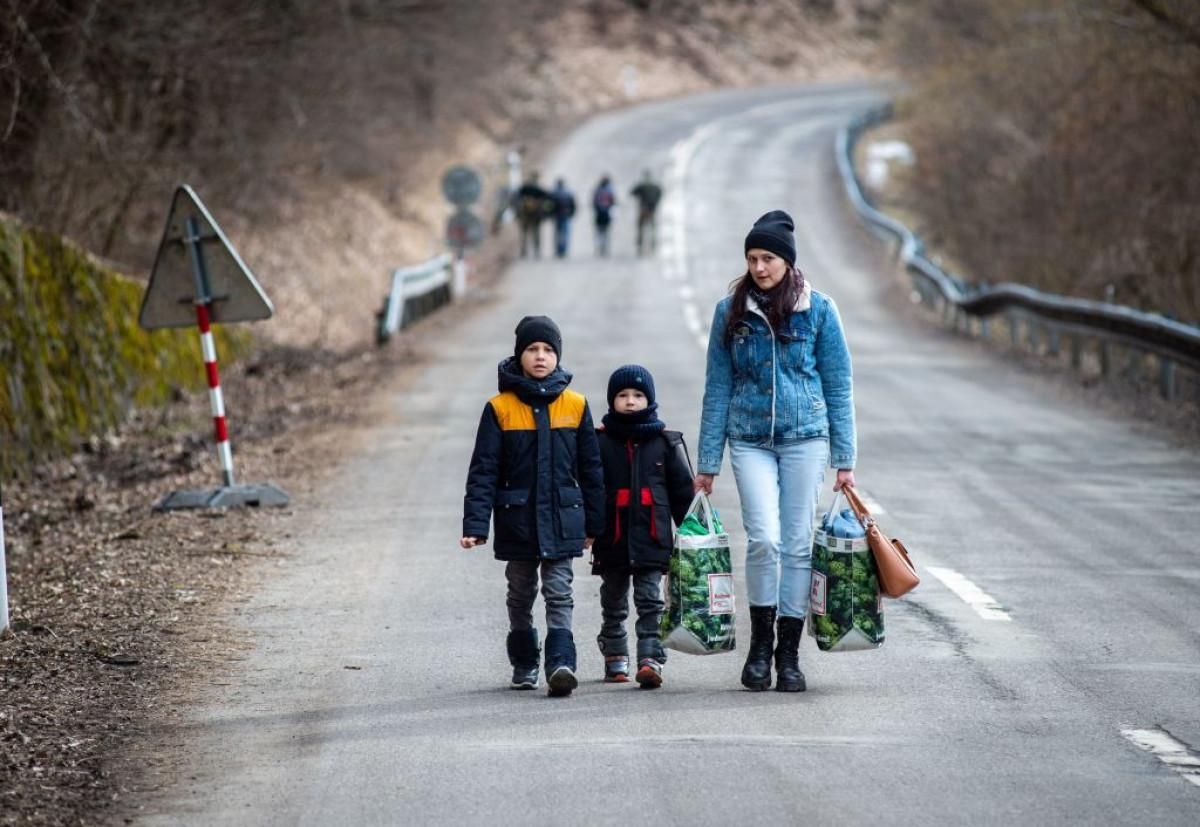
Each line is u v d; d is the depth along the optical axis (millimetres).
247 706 21625
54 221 68750
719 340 22047
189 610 27750
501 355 76000
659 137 198250
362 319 101562
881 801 16922
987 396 60562
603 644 22891
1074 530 34562
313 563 32000
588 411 22094
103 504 41469
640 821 16375
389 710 21328
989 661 23500
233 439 51750
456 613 27484
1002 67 129750
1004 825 16141
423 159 153875
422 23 115812
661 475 22266
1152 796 17094
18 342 49219
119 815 17062
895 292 109625
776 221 21781
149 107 81250
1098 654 23891
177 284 38438
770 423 21797
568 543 21750
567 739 19625
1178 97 98625
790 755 18703
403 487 41406
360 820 16703
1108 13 90375
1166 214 95125
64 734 20172
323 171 119938
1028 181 113812
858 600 21859
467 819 16609
